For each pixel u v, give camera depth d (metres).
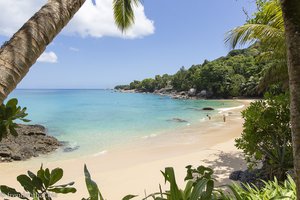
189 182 2.14
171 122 30.47
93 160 14.70
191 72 92.00
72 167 13.34
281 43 9.23
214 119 31.84
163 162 13.39
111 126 28.00
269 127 7.67
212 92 75.88
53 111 44.88
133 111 44.72
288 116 7.35
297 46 1.90
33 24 1.84
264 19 9.77
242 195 2.88
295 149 1.98
